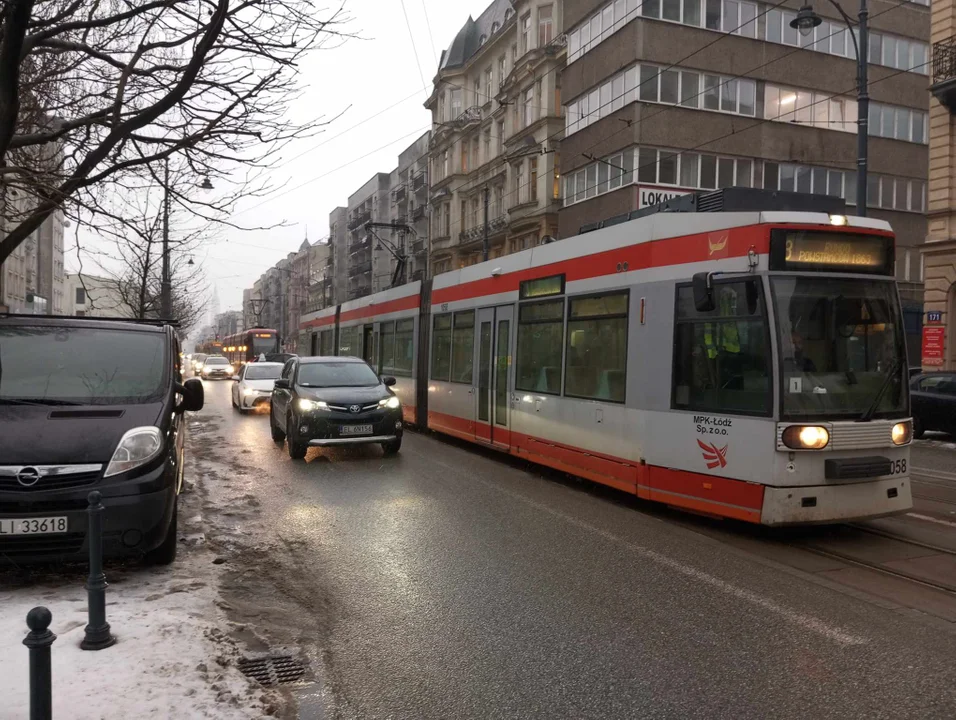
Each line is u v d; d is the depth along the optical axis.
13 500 5.24
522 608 5.40
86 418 5.83
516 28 37.81
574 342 9.89
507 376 11.87
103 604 4.28
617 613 5.29
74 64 7.39
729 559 6.64
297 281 111.12
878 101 30.70
